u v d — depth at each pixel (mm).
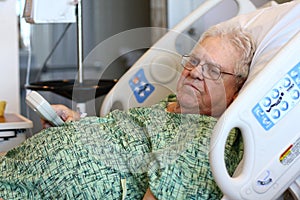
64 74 3311
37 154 1405
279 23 1487
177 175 1299
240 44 1458
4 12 2504
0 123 1885
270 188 1263
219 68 1426
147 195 1292
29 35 2877
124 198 1320
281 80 1234
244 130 1222
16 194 1390
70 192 1321
